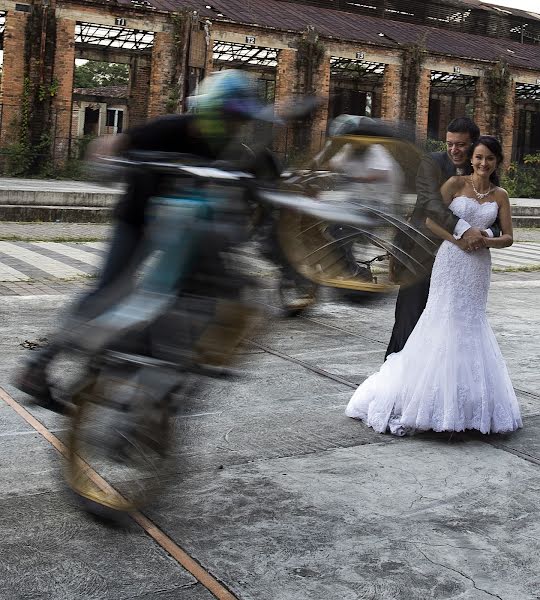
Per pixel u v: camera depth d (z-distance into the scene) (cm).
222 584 298
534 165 4028
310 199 355
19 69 2683
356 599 291
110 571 304
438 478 412
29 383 366
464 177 476
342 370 626
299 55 3130
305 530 346
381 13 3869
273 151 365
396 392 478
